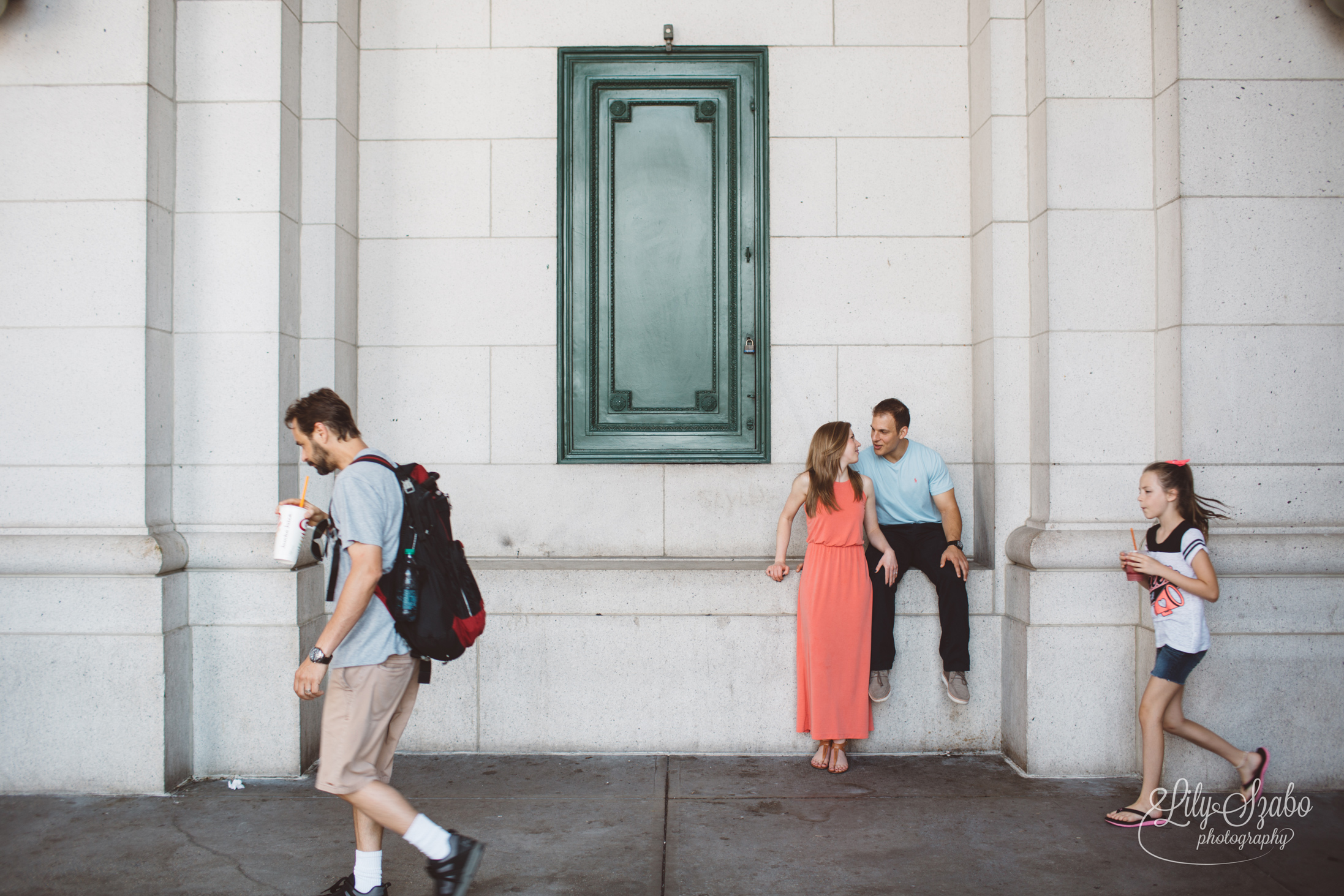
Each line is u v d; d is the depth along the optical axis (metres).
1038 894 3.32
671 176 5.38
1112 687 4.55
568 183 5.34
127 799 4.26
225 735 4.56
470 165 5.35
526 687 4.88
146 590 4.30
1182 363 4.46
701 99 5.37
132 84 4.42
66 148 4.42
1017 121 4.96
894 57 5.32
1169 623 3.90
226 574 4.55
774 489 5.28
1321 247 4.48
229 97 4.67
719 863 3.57
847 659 4.49
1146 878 3.45
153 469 4.47
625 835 3.84
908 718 4.89
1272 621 4.34
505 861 3.57
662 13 5.35
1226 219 4.46
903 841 3.78
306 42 4.95
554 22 5.36
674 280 5.38
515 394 5.32
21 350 4.42
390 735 3.18
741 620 4.86
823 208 5.32
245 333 4.66
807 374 5.30
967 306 5.29
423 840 2.92
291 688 4.55
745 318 5.35
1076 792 4.34
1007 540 4.90
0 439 4.41
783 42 5.34
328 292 4.94
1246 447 4.45
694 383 5.38
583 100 5.36
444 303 5.34
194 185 4.67
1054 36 4.70
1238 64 4.48
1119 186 4.69
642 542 5.28
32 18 4.43
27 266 4.42
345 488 2.91
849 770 4.64
